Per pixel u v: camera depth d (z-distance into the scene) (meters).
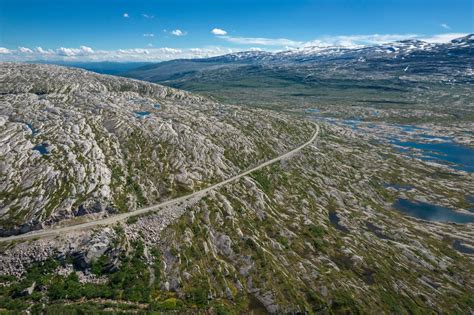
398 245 107.56
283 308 76.31
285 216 116.62
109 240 83.06
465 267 99.19
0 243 79.62
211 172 130.75
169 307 71.50
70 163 108.00
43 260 76.44
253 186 128.25
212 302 75.00
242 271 86.12
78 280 74.06
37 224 85.69
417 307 81.44
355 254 98.94
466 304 83.62
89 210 92.94
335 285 84.81
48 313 65.06
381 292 85.19
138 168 119.25
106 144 127.31
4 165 103.69
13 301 67.06
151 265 80.94
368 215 127.94
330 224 118.62
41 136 123.50
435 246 109.19
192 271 81.75
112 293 72.19
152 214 97.56
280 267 89.12
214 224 100.69
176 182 117.44
